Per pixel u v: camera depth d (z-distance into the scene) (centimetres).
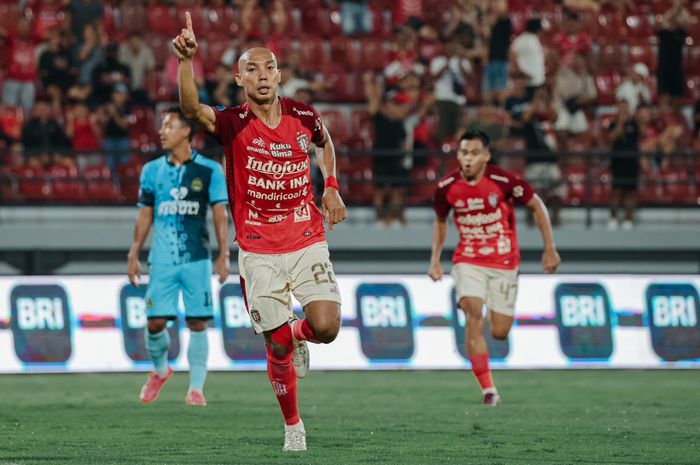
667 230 4691
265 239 1762
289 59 4738
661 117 5206
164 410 2605
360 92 5250
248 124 1716
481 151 2744
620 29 5738
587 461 1747
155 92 5022
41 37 5100
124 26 5344
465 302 2795
